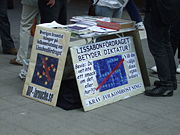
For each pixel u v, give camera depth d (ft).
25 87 16.62
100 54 15.97
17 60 21.11
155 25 16.31
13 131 13.35
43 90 15.96
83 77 15.25
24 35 18.92
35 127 13.70
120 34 17.67
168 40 16.96
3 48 23.79
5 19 23.36
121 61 16.70
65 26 16.40
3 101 16.07
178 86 18.38
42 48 16.07
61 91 15.83
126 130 13.57
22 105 15.67
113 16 19.19
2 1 23.04
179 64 20.65
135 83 17.08
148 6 16.25
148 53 24.27
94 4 18.61
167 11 15.58
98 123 14.11
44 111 15.12
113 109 15.42
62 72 15.39
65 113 14.96
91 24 16.89
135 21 19.07
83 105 15.03
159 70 16.94
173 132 13.53
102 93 15.72
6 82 18.38
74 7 42.09
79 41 19.44
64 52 15.29
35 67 16.35
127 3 20.49
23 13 18.92
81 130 13.51
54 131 13.39
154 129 13.73
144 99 16.58
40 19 18.84
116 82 16.34
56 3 17.52
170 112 15.29
